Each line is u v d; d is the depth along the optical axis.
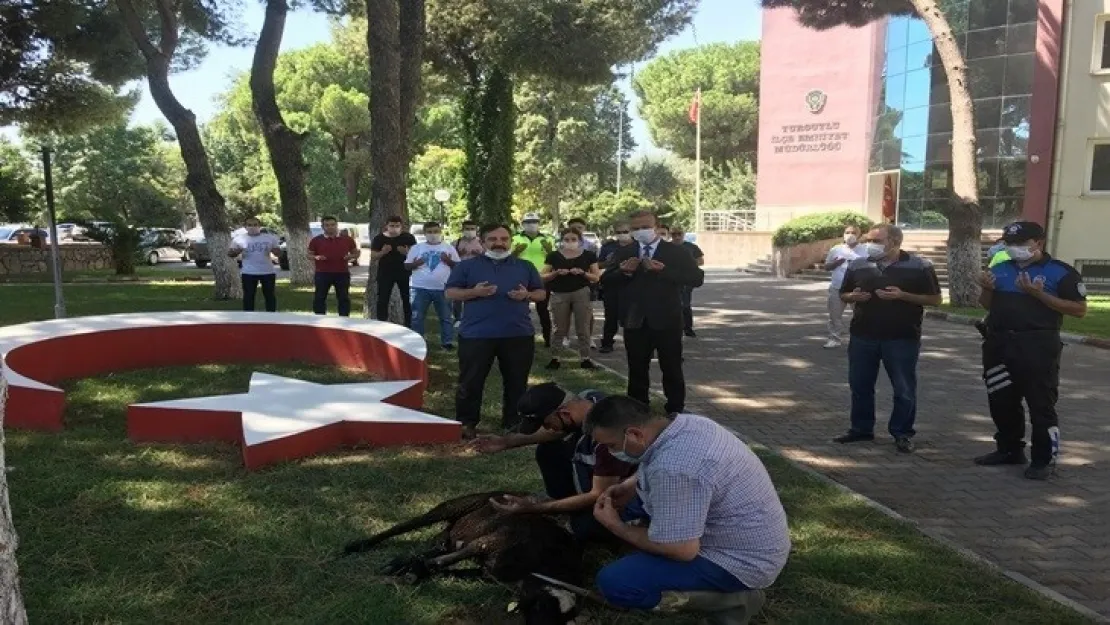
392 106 11.60
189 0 18.91
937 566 4.01
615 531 3.11
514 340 6.31
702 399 8.07
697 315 15.03
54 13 17.84
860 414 6.49
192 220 63.59
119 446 5.75
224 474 5.20
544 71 23.58
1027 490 5.38
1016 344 5.59
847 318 14.44
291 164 18.42
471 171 23.03
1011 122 22.25
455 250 10.66
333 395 6.60
